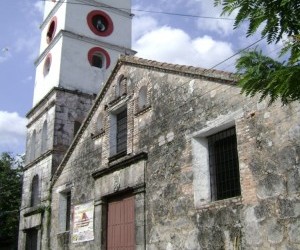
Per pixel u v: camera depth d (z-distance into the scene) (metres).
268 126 10.24
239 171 10.90
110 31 27.45
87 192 17.50
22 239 22.88
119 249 14.98
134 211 14.43
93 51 26.23
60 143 22.88
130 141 15.44
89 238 16.47
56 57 25.61
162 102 14.29
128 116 15.92
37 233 21.52
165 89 14.30
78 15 26.59
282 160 9.70
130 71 16.58
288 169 9.52
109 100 17.69
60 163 21.02
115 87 17.36
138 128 15.20
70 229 17.97
